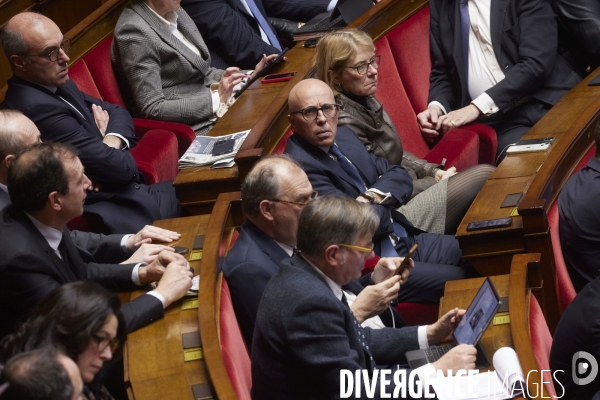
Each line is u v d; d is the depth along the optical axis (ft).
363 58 38.06
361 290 29.27
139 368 22.65
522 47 47.75
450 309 26.40
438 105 48.93
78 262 26.61
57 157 25.25
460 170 44.65
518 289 25.88
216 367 21.68
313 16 58.03
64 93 36.70
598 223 32.27
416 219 36.96
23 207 25.32
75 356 18.54
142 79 43.60
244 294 26.71
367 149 38.27
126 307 24.30
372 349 25.23
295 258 23.49
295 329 21.75
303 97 33.78
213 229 29.43
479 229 30.73
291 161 27.63
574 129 37.42
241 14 52.80
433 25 50.21
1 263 24.62
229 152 35.27
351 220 22.74
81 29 43.45
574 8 49.85
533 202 30.17
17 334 18.74
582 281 33.53
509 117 48.60
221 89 44.45
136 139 39.96
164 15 44.37
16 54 34.73
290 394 22.25
